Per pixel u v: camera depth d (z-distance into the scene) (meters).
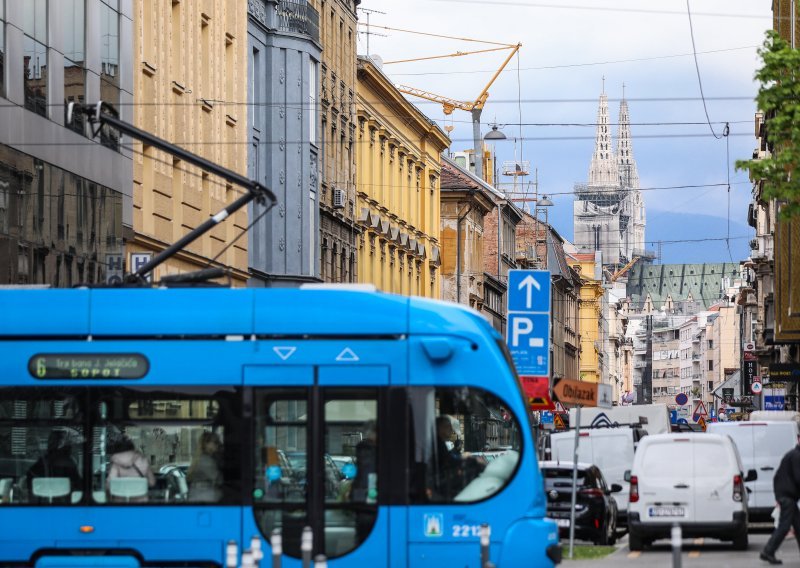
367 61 138.75
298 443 36.50
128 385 36.72
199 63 94.62
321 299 36.97
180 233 89.50
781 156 49.41
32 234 66.75
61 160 70.56
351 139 134.50
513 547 36.44
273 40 109.75
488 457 39.28
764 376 197.25
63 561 36.34
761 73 50.22
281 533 36.22
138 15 82.94
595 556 55.78
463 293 187.25
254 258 105.56
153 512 36.31
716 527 58.44
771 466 75.00
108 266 76.12
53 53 69.75
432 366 36.69
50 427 36.72
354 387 36.56
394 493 36.34
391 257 153.12
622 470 80.62
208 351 36.75
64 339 37.00
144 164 84.19
